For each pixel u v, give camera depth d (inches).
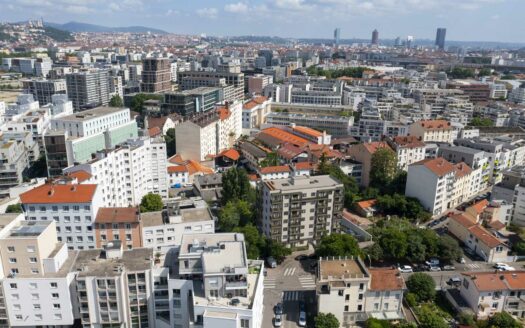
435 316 5502.0
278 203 7406.5
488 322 5629.9
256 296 4626.0
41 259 4877.0
